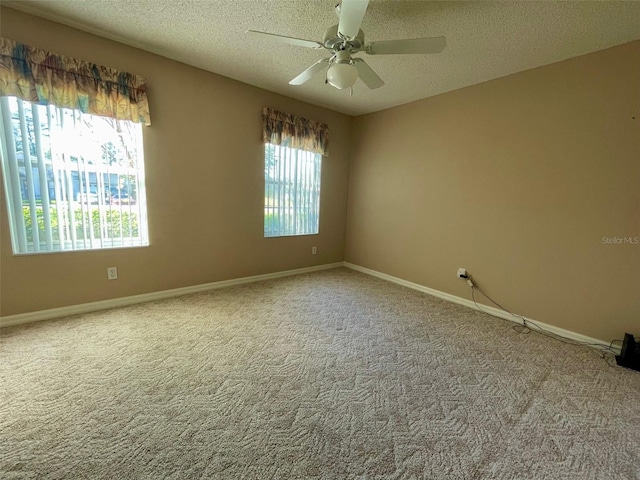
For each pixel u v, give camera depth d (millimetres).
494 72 2777
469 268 3252
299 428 1472
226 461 1274
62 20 2227
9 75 2096
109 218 2699
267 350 2182
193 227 3207
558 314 2637
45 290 2465
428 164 3572
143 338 2270
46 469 1203
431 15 1936
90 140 2520
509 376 1975
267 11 2018
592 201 2402
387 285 3908
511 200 2877
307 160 4141
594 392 1828
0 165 2188
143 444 1339
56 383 1715
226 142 3312
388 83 3104
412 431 1485
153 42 2514
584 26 2004
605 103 2295
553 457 1362
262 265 3889
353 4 1379
